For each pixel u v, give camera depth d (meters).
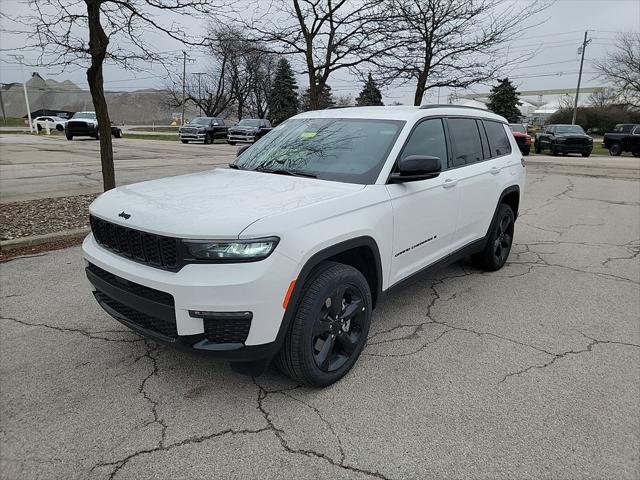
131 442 2.55
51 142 27.83
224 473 2.34
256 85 50.91
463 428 2.69
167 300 2.62
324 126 4.13
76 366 3.29
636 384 3.14
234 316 2.53
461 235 4.57
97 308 4.24
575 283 5.12
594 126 55.84
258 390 3.04
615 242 6.96
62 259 5.59
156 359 3.40
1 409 2.80
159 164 16.33
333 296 2.97
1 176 12.59
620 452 2.50
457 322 4.09
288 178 3.50
